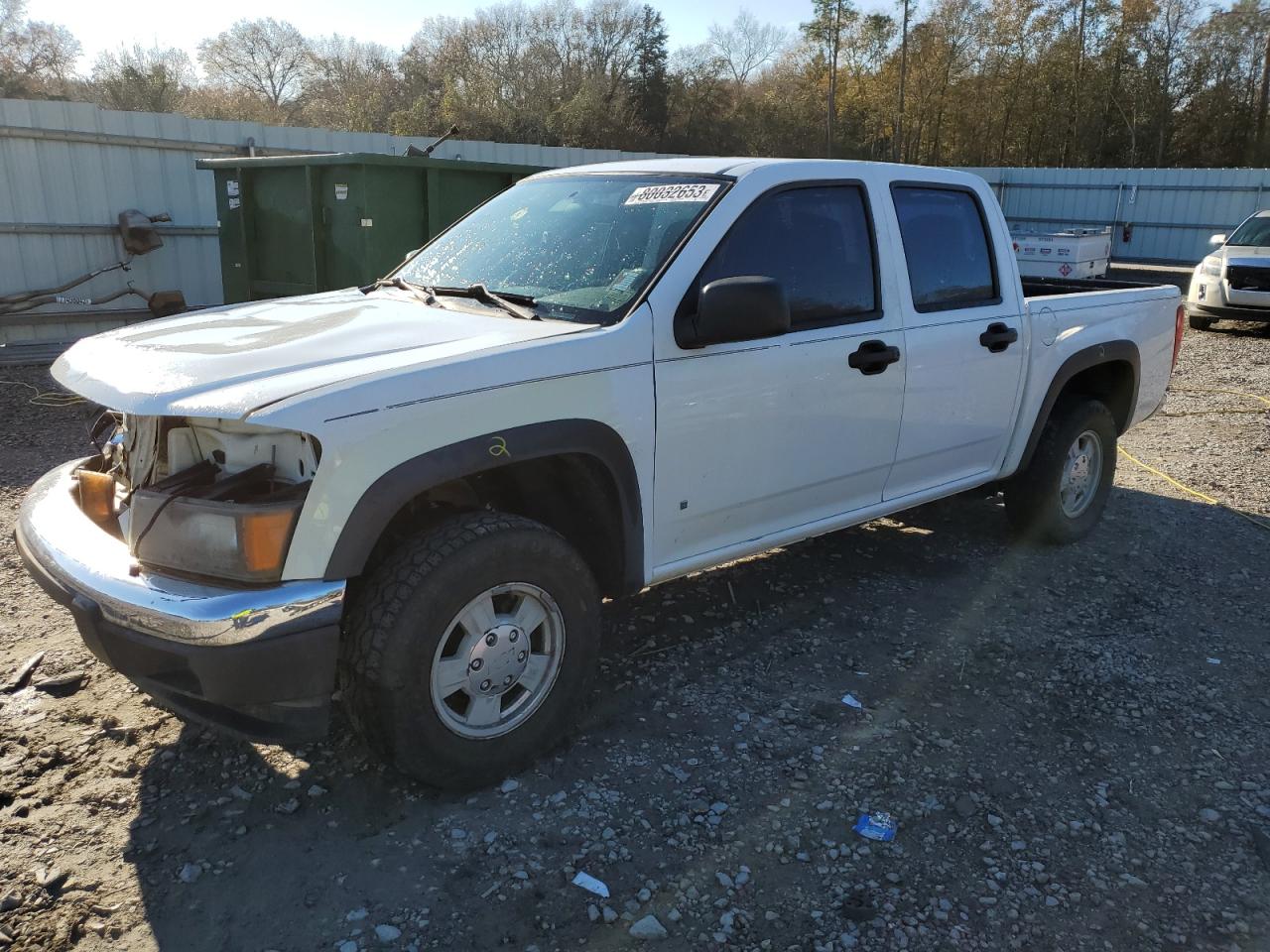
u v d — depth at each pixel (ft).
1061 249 65.05
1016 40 179.83
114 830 9.41
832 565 16.72
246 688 8.41
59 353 35.99
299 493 8.55
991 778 10.52
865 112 188.14
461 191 31.55
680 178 12.51
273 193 32.83
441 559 9.23
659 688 12.34
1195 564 17.10
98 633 8.81
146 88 147.54
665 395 10.89
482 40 191.01
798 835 9.50
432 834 9.41
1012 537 18.08
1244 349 43.01
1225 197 85.51
